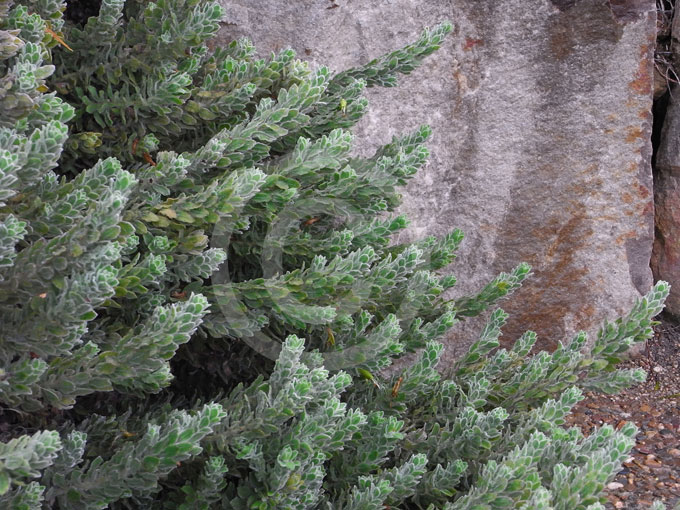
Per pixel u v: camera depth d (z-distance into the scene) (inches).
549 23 125.3
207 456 74.0
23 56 66.4
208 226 78.3
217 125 89.0
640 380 92.7
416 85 119.3
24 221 59.6
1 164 53.6
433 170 124.7
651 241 137.4
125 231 62.9
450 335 134.2
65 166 84.0
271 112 78.6
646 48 128.6
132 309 77.7
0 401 66.8
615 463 67.2
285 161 85.4
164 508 75.5
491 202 129.5
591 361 93.6
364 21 111.3
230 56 91.7
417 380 87.4
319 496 78.5
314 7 104.0
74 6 95.8
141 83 84.4
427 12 117.6
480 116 126.1
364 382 97.7
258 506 70.2
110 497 64.4
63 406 62.4
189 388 97.7
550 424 83.0
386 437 78.8
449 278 104.7
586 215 133.3
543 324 136.4
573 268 135.0
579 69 127.8
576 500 65.8
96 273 56.8
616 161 132.3
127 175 58.7
